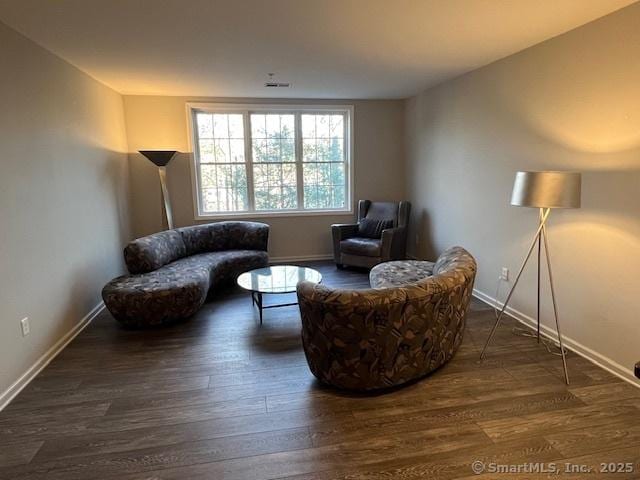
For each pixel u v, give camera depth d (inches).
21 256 103.3
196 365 110.7
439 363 100.5
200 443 78.8
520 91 130.9
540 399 91.7
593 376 101.2
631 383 97.2
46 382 102.3
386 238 194.9
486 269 156.0
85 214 146.9
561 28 108.7
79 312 137.6
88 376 105.1
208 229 198.2
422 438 79.4
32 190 110.2
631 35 92.7
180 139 207.9
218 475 70.6
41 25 101.9
